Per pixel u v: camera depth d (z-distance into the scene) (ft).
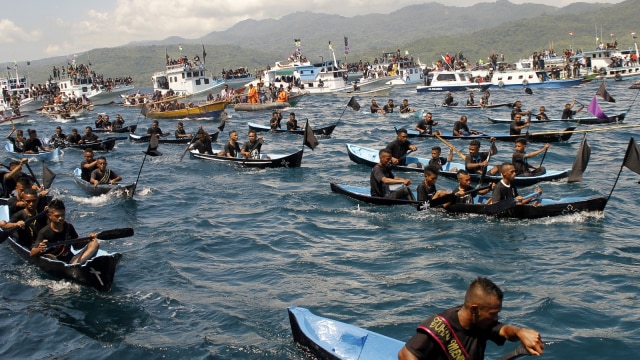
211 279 37.17
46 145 101.71
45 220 42.01
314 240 44.78
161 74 232.73
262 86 211.00
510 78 220.64
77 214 54.70
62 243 36.76
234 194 61.62
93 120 180.96
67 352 28.53
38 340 29.78
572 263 38.06
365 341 25.49
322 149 92.48
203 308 32.63
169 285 36.27
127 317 31.96
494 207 46.93
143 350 28.30
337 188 58.23
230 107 194.29
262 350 27.58
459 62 276.62
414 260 39.42
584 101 157.79
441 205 51.11
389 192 55.52
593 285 34.27
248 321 30.71
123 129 127.85
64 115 181.68
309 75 231.30
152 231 48.42
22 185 43.78
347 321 30.35
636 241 41.96
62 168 82.69
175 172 75.72
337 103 195.00
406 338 28.50
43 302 34.19
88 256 35.91
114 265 34.78
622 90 185.47
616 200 53.67
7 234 39.52
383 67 267.80
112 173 64.13
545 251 40.60
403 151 70.08
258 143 78.54
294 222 49.83
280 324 30.19
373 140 101.55
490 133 100.94
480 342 16.97
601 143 86.79
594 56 241.55
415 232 45.88
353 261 39.70
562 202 47.67
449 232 45.32
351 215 51.57
